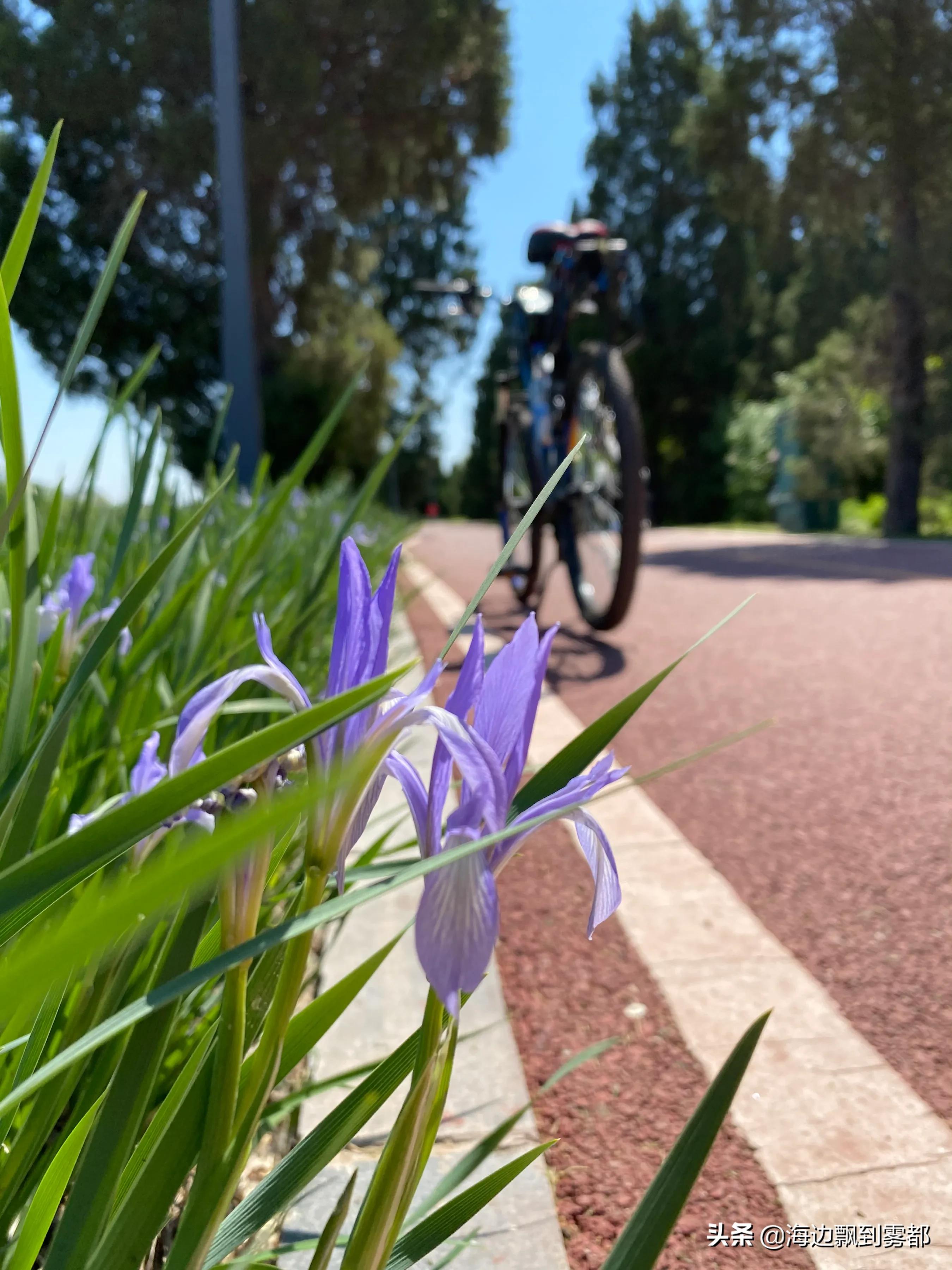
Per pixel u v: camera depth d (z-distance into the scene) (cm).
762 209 1842
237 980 46
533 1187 112
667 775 259
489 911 42
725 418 3153
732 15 1689
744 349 3225
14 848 60
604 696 342
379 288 2911
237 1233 55
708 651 417
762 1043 139
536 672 51
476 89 2067
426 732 268
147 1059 51
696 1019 145
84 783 120
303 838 109
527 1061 137
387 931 174
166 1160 47
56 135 61
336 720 37
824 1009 147
